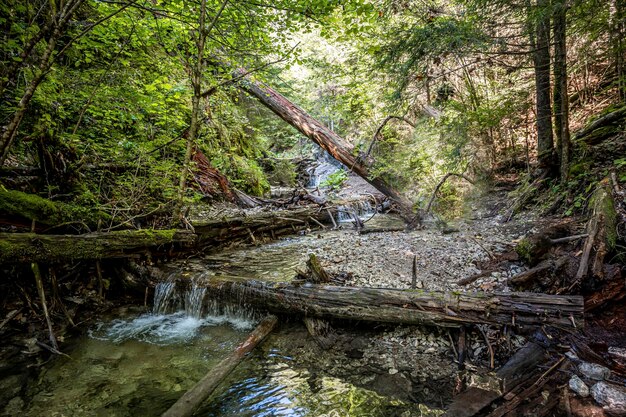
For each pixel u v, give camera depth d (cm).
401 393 277
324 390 288
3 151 361
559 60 510
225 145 1150
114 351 372
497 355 311
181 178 560
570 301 311
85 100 602
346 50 1009
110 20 585
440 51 466
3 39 450
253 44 681
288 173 1545
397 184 893
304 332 389
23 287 427
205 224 671
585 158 548
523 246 438
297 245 742
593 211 401
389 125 905
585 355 286
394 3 536
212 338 397
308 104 1556
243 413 267
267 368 326
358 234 807
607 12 435
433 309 341
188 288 468
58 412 276
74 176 517
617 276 329
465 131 674
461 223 727
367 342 360
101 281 495
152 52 738
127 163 616
